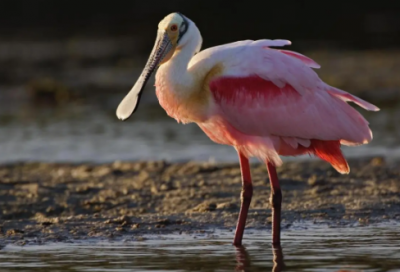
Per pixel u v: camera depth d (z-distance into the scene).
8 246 11.04
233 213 12.90
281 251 10.45
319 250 10.44
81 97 30.22
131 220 12.52
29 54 43.16
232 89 11.34
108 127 23.47
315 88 11.52
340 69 34.97
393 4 58.19
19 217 13.20
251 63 11.41
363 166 16.81
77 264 9.86
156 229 12.02
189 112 11.50
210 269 9.48
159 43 11.64
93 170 17.25
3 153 19.61
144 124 23.83
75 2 58.16
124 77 35.16
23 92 31.42
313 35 48.56
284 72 11.38
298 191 14.52
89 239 11.44
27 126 23.98
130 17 56.03
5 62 40.12
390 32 48.09
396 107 25.47
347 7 58.09
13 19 56.31
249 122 11.39
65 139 21.53
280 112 11.41
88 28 53.38
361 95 28.31
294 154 11.84
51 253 10.53
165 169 16.95
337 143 11.64
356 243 10.82
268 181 15.22
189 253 10.41
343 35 48.00
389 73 33.09
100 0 58.19
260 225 12.20
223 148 19.73
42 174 16.91
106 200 14.09
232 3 57.38
